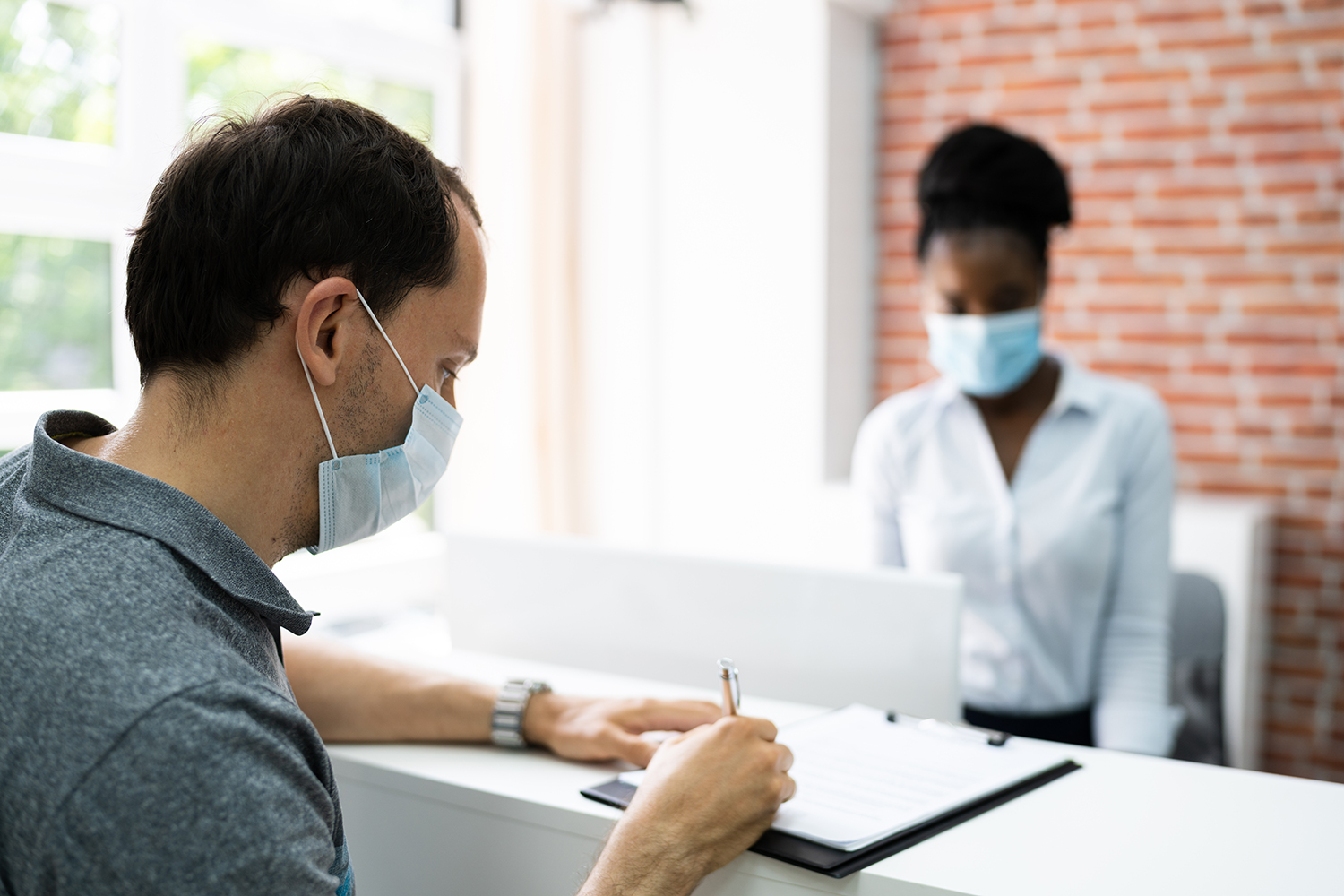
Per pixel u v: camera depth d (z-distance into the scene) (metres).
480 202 3.26
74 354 2.51
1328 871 0.85
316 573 2.95
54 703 0.67
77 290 2.50
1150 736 1.64
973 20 3.41
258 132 0.83
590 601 1.49
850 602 1.32
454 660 1.51
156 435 0.82
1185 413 3.24
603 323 3.64
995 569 1.79
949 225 1.75
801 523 3.43
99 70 2.50
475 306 0.94
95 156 2.50
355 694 1.21
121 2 2.50
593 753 1.11
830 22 3.32
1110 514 1.77
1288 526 3.13
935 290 1.80
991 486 1.82
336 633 2.96
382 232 0.85
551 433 3.44
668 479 3.64
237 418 0.83
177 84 2.62
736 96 3.46
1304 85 3.04
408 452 0.92
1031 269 1.76
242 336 0.81
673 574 1.43
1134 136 3.24
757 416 3.49
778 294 3.43
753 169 3.45
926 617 1.27
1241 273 3.15
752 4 3.41
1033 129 3.36
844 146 3.43
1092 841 0.91
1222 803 1.00
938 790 1.00
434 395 0.92
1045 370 1.88
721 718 1.06
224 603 0.79
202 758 0.67
